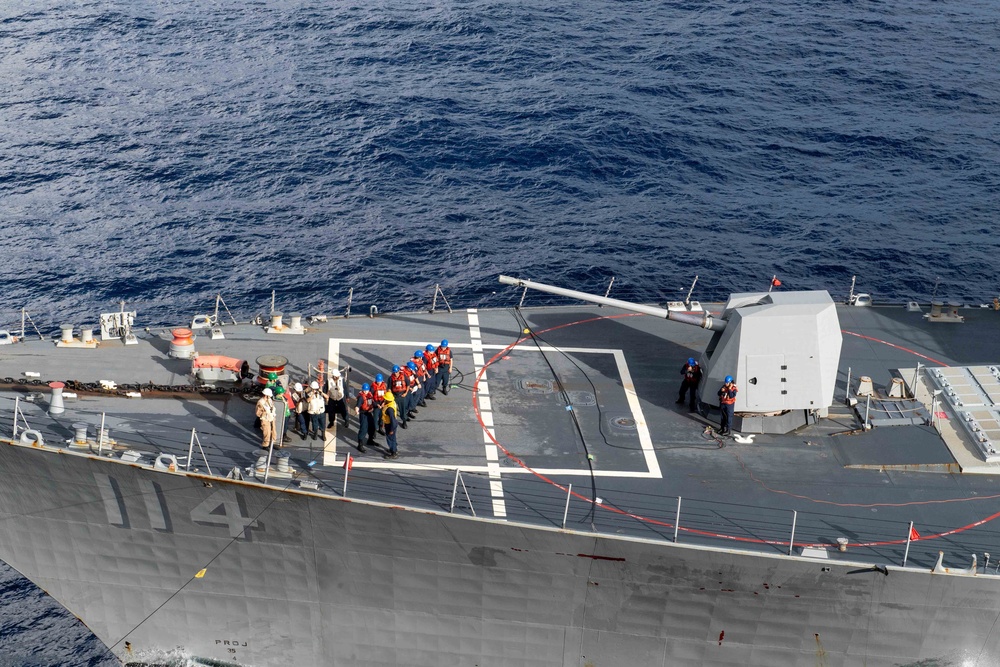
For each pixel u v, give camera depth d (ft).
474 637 135.44
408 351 160.97
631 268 232.32
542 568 128.88
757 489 136.87
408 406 143.95
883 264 235.81
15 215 246.68
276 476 130.52
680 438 145.38
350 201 254.88
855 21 358.23
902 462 142.00
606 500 133.18
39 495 134.00
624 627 132.67
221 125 286.46
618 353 163.53
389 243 238.68
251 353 157.48
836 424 148.56
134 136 281.13
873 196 263.08
